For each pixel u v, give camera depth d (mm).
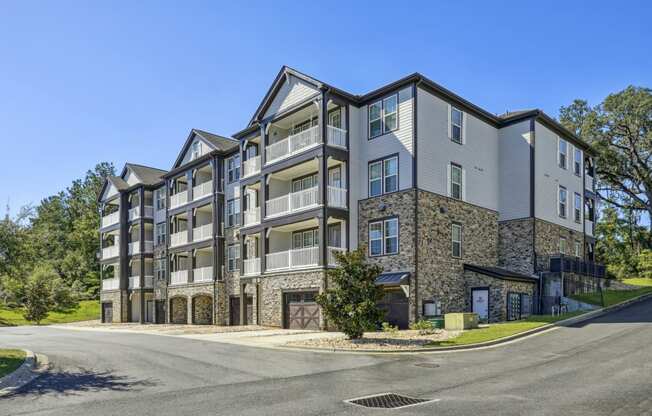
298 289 25844
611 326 19812
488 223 28750
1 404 9336
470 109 28234
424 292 23984
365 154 26734
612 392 9969
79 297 56750
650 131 42969
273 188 29719
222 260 34219
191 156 38906
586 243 35031
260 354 16078
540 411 8641
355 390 10383
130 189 45469
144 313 42875
